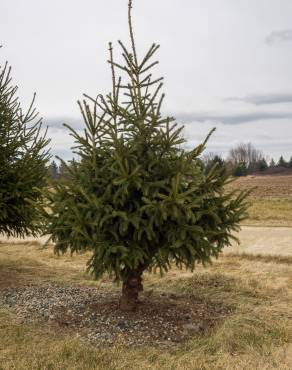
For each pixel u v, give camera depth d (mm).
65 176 5988
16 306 6844
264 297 7512
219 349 5070
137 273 6270
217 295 7566
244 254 11469
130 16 5672
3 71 8547
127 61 5664
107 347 5270
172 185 5125
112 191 5656
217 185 5891
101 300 7098
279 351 5043
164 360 4852
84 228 5387
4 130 8281
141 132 5680
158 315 6219
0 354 4953
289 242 13523
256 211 23344
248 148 112812
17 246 13766
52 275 9359
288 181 62719
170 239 5527
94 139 5863
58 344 5168
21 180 8055
